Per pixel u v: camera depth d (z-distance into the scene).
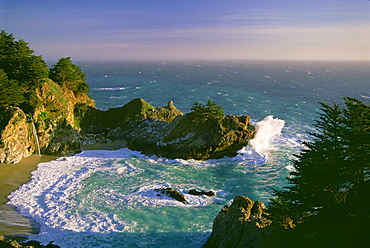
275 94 181.38
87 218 41.62
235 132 69.94
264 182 55.56
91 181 54.62
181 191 51.06
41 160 65.88
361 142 25.75
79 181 54.47
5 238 36.12
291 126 100.31
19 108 66.38
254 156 68.94
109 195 48.97
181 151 68.88
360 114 26.70
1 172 57.84
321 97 168.50
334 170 26.73
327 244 23.89
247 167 63.75
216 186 54.25
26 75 70.94
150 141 74.62
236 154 70.38
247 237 30.97
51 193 49.38
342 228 24.75
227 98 164.12
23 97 67.94
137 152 73.31
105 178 56.22
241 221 33.03
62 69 84.62
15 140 62.97
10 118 62.38
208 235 38.03
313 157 28.17
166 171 60.84
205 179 57.53
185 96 172.50
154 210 44.28
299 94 181.00
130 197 48.41
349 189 27.58
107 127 85.75
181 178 57.59
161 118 83.06
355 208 25.56
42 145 69.38
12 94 64.44
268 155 70.38
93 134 83.12
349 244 22.78
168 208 44.97
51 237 37.03
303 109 132.75
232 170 62.22
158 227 39.84
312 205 27.67
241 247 30.12
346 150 27.25
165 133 74.56
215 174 60.34
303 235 26.42
